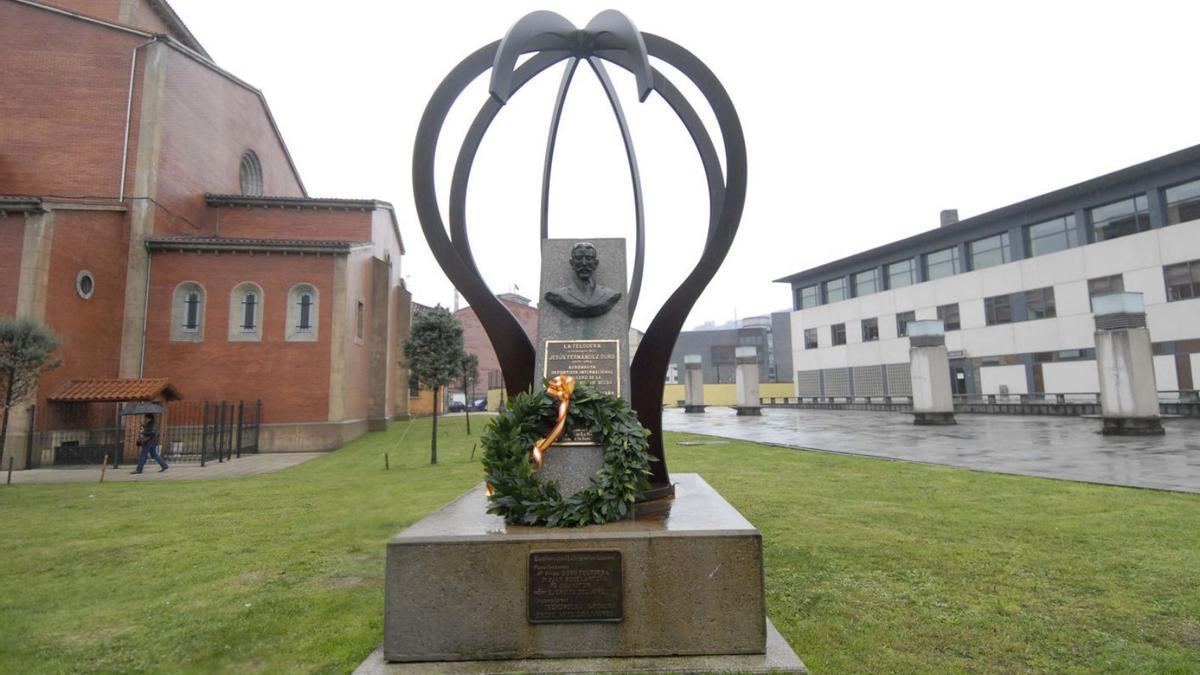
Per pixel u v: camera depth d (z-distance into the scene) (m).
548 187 6.75
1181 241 25.66
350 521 7.99
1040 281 30.67
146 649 4.20
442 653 3.71
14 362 14.02
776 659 3.63
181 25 27.27
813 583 5.11
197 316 20.94
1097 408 25.89
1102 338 17.34
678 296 5.49
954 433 18.91
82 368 18.78
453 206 6.10
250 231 25.38
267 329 21.11
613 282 5.82
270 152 30.62
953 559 5.60
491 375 50.78
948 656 3.85
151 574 5.87
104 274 19.80
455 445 18.58
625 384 5.43
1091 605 4.52
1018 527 6.65
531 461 4.54
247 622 4.62
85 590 5.41
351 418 22.75
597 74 6.86
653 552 3.76
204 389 20.53
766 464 11.96
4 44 21.36
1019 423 22.53
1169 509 7.30
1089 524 6.69
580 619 3.71
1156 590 4.75
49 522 8.38
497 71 4.98
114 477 14.23
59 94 21.31
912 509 7.70
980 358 33.47
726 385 52.97
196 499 10.24
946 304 35.41
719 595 3.74
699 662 3.61
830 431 20.55
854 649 3.95
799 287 46.69
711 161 6.32
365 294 24.92
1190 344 25.28
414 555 3.76
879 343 39.56
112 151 21.16
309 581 5.56
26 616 4.81
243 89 27.59
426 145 5.59
